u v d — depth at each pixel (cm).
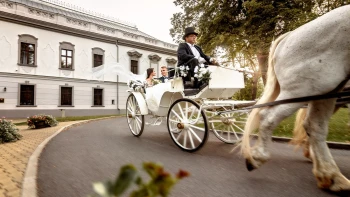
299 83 268
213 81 466
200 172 356
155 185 51
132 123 729
